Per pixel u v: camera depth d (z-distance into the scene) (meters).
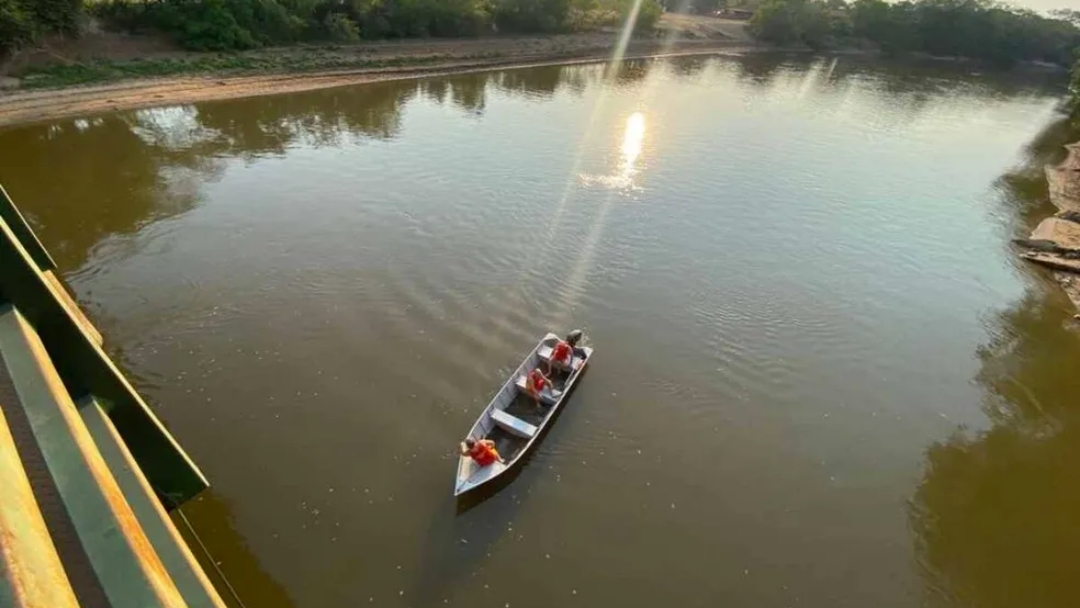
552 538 13.88
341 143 35.88
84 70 39.22
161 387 16.72
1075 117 53.59
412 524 13.86
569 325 20.98
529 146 37.69
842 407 18.67
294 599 12.27
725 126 46.31
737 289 23.92
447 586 12.73
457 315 20.77
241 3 48.34
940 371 20.70
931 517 15.48
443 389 17.62
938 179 38.88
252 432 15.74
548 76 60.62
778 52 89.81
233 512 13.77
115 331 18.44
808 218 30.86
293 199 27.83
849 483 16.20
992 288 26.27
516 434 15.71
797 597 13.32
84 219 24.66
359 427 16.17
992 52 95.00
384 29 58.75
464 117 43.22
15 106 34.56
